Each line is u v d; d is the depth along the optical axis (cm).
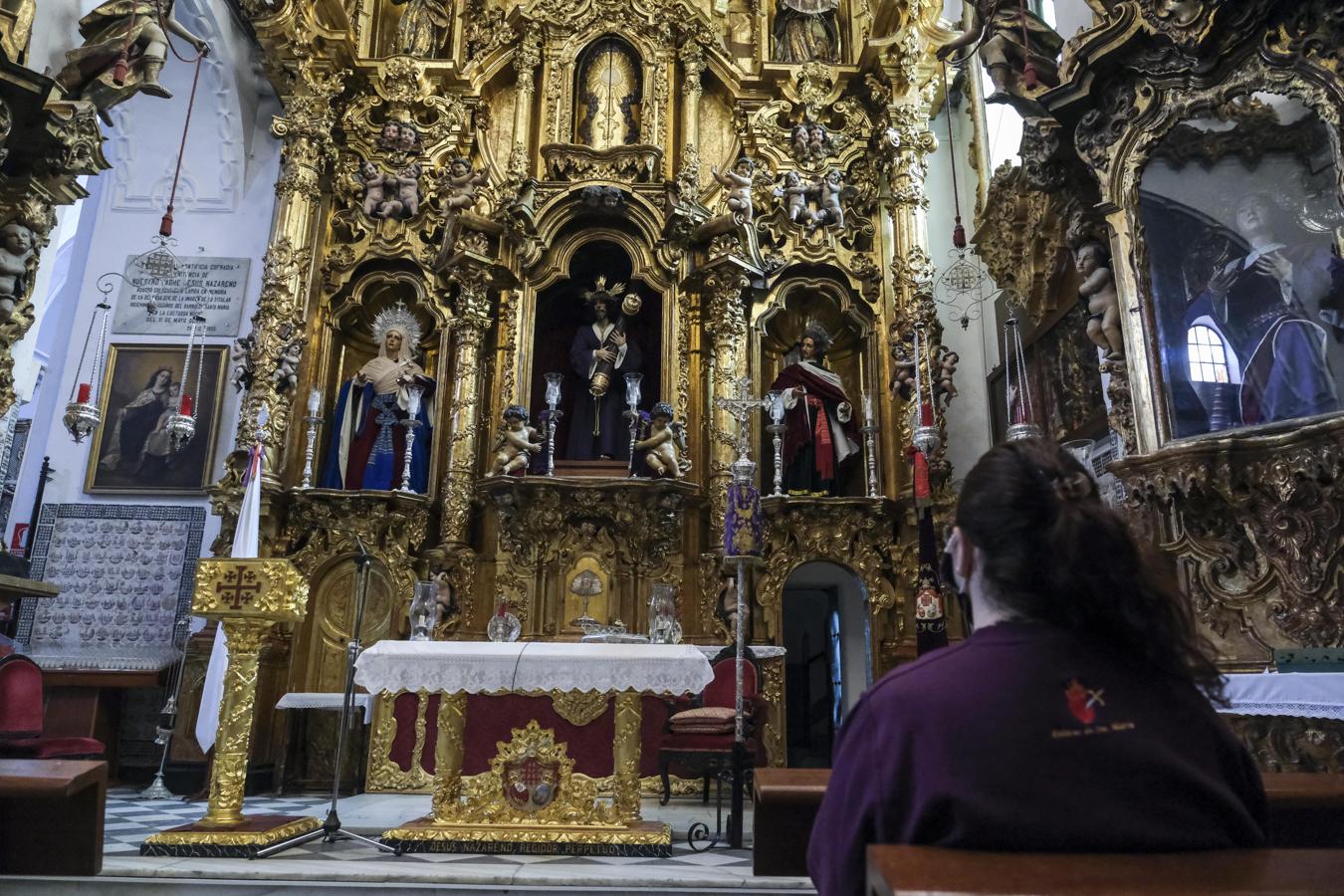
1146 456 645
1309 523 576
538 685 570
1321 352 594
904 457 1115
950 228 1284
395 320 1217
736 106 1286
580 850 563
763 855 359
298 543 1088
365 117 1247
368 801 877
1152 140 691
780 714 1031
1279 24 630
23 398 965
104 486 1145
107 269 1221
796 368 1191
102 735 1030
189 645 989
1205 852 139
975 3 886
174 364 1191
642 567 1080
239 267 1230
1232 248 648
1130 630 154
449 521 1080
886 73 1249
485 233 1160
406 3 1322
